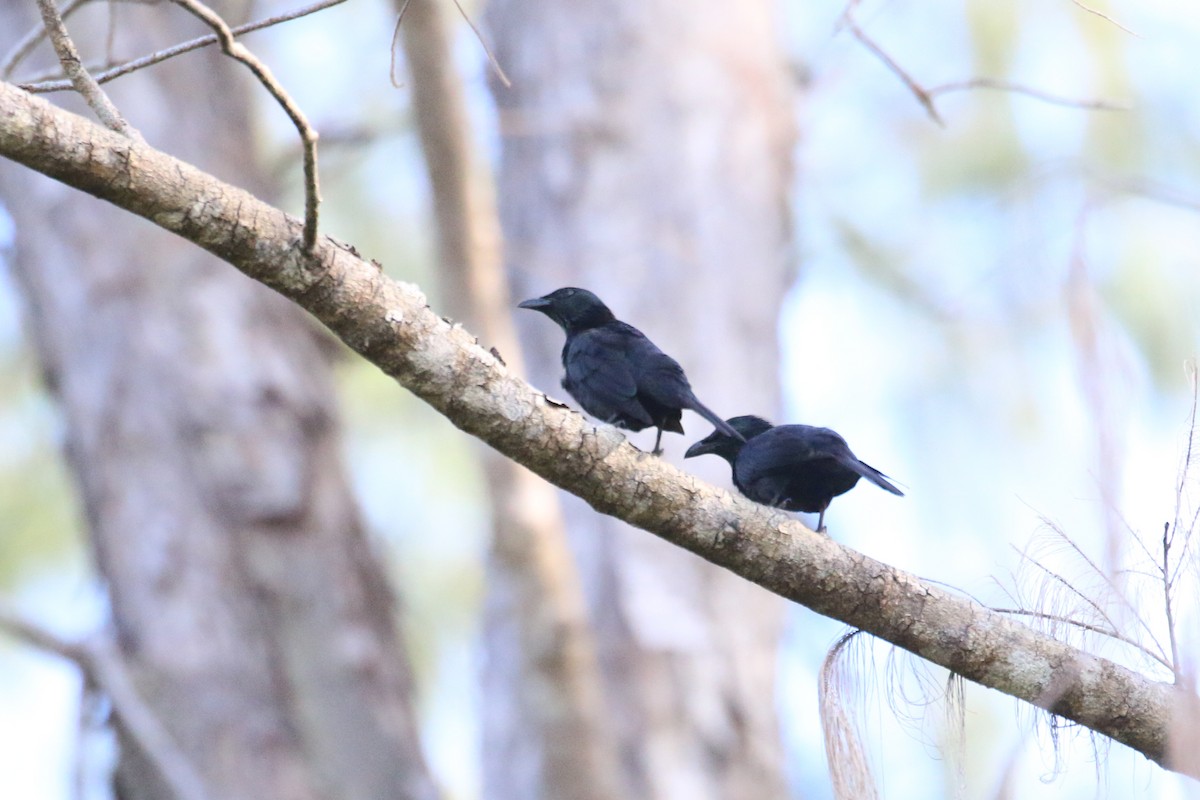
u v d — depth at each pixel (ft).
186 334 41.50
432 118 33.99
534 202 48.73
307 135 18.67
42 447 54.85
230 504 40.70
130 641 39.58
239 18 44.91
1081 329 17.37
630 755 43.29
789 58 53.21
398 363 20.63
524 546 35.27
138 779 38.06
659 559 45.29
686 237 47.39
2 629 36.17
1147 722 21.74
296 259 19.79
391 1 33.45
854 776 20.92
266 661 39.75
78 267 41.39
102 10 42.29
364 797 39.40
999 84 29.48
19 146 18.19
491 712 41.47
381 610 42.60
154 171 18.97
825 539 22.22
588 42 49.21
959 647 21.95
